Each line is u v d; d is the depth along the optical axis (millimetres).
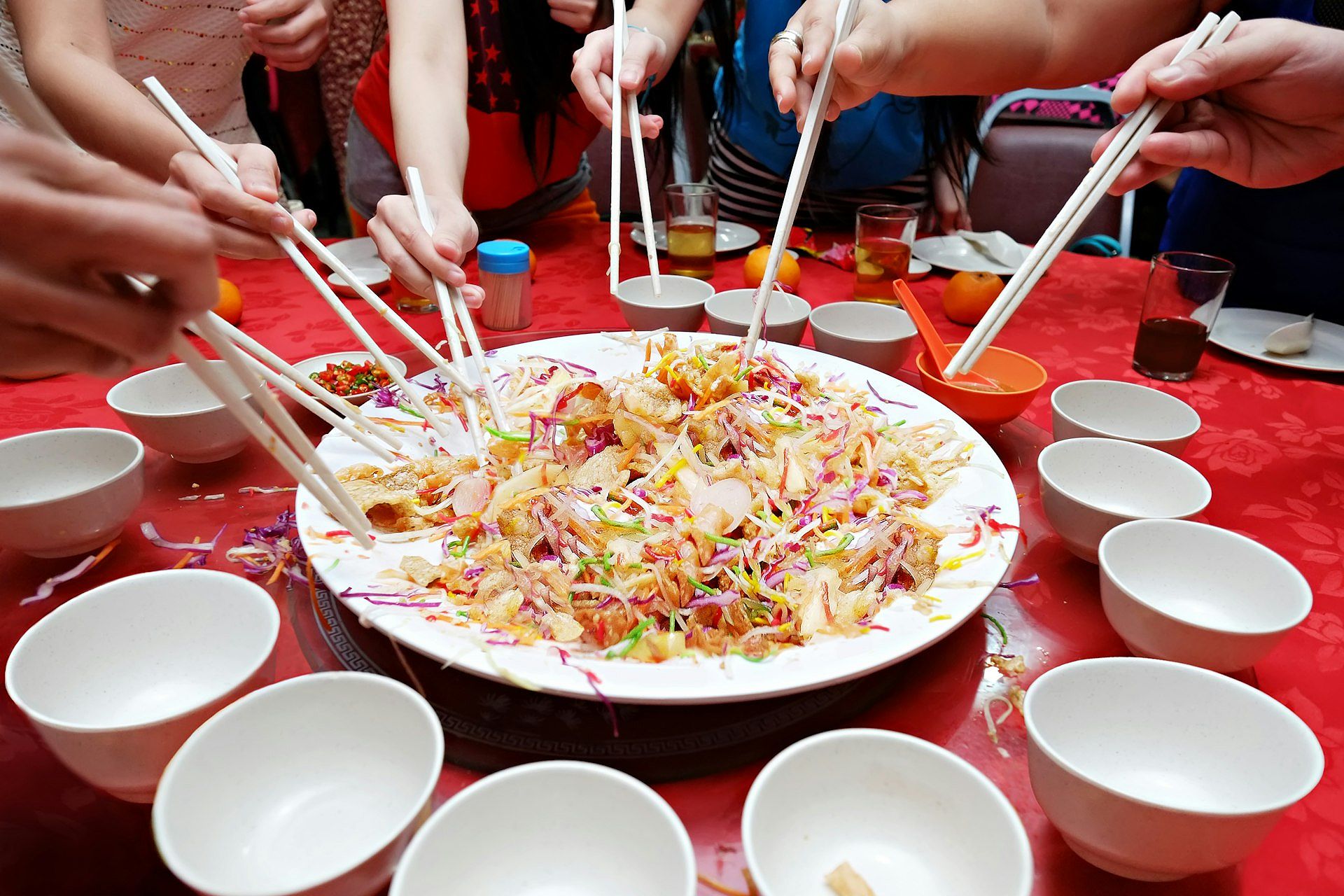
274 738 592
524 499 885
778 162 2314
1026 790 646
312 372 1249
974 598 759
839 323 1448
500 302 1495
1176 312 1377
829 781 566
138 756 571
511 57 1823
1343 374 1422
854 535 884
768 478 966
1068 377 1407
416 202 1194
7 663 685
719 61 2154
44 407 1200
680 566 767
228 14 1862
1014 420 1240
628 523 875
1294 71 1092
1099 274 1905
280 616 807
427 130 1451
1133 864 540
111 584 698
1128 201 3104
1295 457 1165
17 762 673
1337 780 664
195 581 718
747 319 1463
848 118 2160
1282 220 1712
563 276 1823
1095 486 984
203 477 1050
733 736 683
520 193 2078
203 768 548
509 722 691
